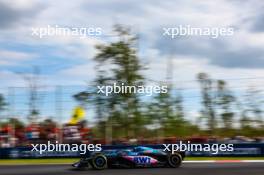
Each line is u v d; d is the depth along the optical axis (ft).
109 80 105.60
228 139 96.68
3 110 113.80
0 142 96.68
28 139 97.66
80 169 57.06
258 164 63.00
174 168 55.93
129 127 104.47
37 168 61.11
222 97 113.70
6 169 60.70
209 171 51.83
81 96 102.22
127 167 57.31
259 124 114.62
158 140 96.68
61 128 99.25
